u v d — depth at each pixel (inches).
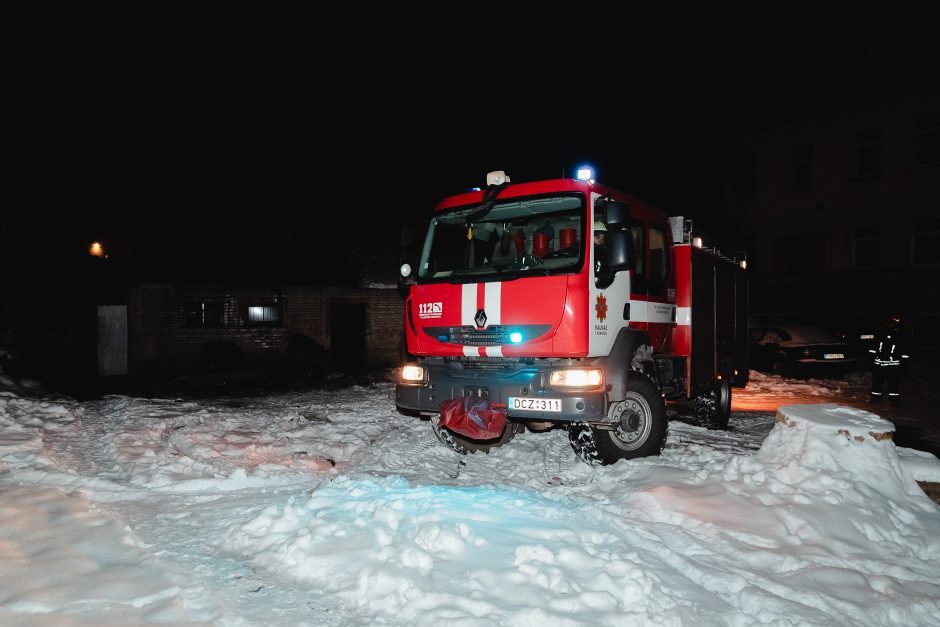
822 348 655.8
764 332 704.4
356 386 561.9
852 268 983.6
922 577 157.0
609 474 232.8
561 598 128.3
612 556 145.7
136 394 498.0
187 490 212.4
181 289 650.2
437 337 260.8
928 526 183.2
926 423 438.3
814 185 1029.2
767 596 138.2
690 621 126.2
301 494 203.0
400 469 250.1
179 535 168.1
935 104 901.2
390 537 156.3
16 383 458.3
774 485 197.5
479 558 145.5
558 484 233.5
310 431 332.2
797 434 212.2
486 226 267.6
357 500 183.9
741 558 160.6
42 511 170.4
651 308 289.9
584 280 236.5
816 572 150.9
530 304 239.1
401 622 121.9
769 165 1085.8
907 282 916.6
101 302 855.7
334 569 142.4
